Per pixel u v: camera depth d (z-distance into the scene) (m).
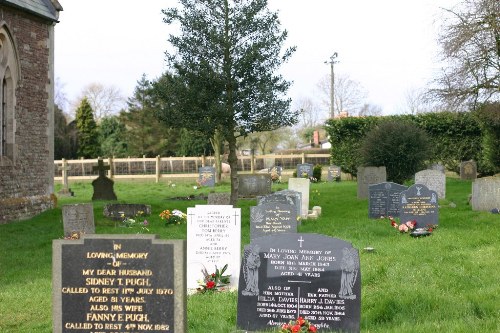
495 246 14.27
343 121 41.94
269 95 23.42
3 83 21.31
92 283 7.02
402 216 17.25
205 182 40.56
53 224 19.95
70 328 7.04
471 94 29.92
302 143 96.06
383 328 8.18
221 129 24.06
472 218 18.92
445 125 39.66
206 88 23.33
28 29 22.52
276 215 13.85
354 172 42.03
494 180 20.06
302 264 8.23
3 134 21.41
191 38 23.33
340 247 8.19
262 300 8.27
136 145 62.69
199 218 11.27
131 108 63.44
